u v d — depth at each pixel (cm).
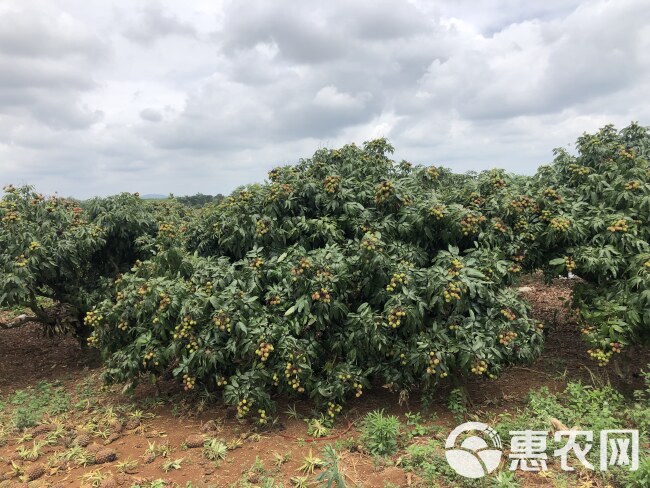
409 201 514
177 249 524
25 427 461
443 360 414
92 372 625
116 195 678
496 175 583
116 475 370
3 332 795
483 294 434
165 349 464
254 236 513
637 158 577
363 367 453
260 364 418
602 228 499
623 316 435
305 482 349
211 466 380
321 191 532
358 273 457
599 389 459
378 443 391
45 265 558
